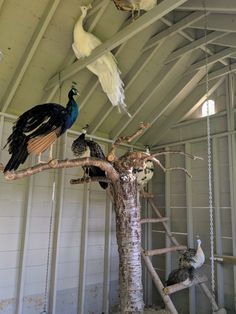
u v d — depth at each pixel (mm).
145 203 4582
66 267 3680
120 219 2053
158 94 3945
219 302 3424
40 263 3445
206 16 2674
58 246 3576
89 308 3818
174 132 4371
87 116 3900
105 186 2598
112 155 2182
